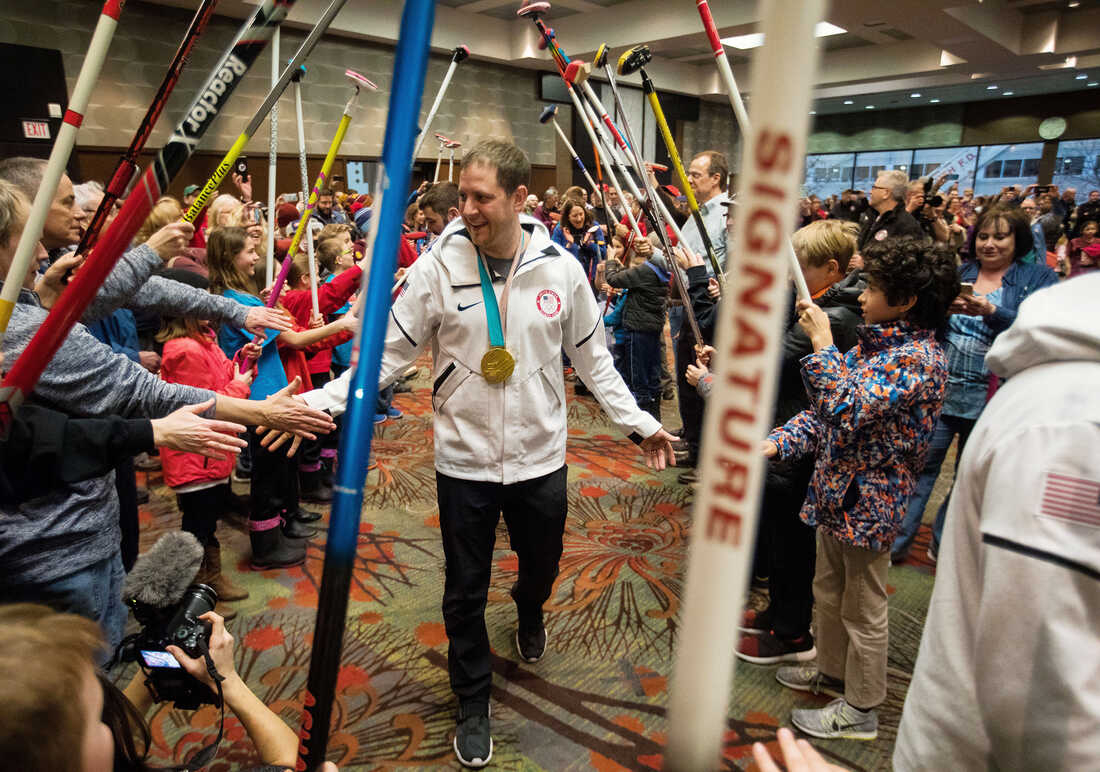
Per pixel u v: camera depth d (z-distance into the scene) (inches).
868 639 72.2
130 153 38.7
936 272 65.3
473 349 70.1
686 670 9.6
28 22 283.4
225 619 98.3
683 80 533.0
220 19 320.5
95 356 55.2
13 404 29.5
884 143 647.8
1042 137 567.5
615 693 84.4
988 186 604.4
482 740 73.4
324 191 250.1
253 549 112.7
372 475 151.2
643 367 165.9
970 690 24.8
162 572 41.4
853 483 69.0
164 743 75.8
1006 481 22.7
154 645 40.7
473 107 433.7
